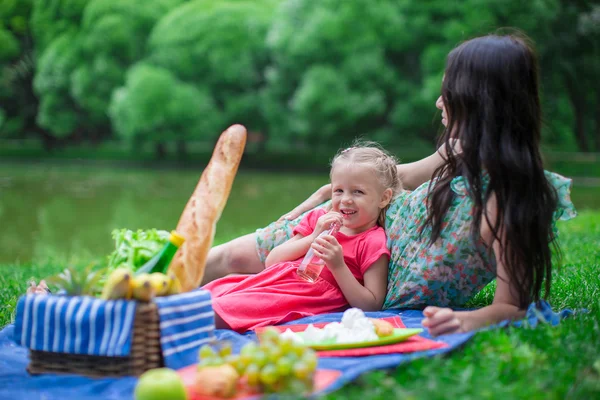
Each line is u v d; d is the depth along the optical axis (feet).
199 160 119.85
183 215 8.29
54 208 50.57
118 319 7.03
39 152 128.36
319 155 111.55
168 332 7.25
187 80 111.96
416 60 98.73
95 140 135.74
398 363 7.29
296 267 10.27
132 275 7.36
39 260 24.40
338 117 95.91
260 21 111.24
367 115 97.71
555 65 83.41
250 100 111.86
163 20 114.62
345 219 10.42
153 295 7.19
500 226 8.79
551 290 11.98
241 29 110.11
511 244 8.62
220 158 8.57
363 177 10.31
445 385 6.71
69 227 40.29
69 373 7.36
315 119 96.89
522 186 8.71
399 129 97.96
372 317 9.53
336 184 10.48
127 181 78.02
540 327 8.48
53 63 119.03
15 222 42.55
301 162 111.14
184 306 7.49
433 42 93.35
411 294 10.00
